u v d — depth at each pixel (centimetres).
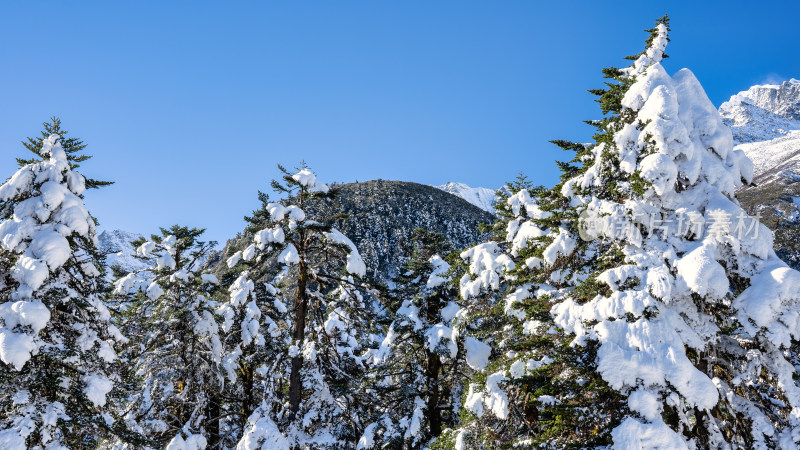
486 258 1642
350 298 1991
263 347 2138
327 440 1767
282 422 1759
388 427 1911
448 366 2072
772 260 1180
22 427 1237
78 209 1455
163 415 2095
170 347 2141
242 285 1950
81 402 1430
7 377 1307
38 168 1452
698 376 1060
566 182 1584
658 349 1088
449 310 1986
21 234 1362
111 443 1736
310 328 2050
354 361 2228
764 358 1172
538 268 1496
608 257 1281
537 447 1207
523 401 1423
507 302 1556
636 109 1382
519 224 1859
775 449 1116
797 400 1113
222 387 2166
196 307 2084
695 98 1395
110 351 1555
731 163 1352
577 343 1179
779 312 1091
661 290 1120
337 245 1895
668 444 998
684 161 1295
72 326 1509
